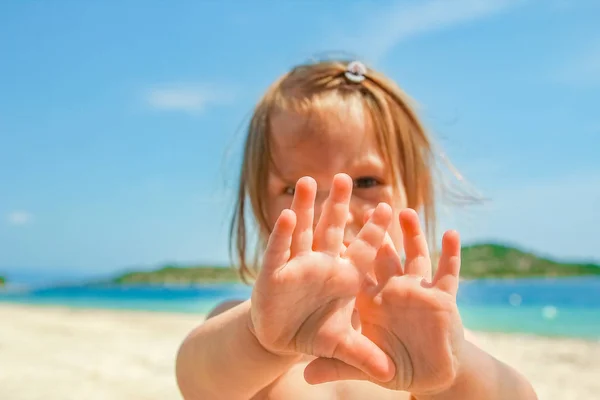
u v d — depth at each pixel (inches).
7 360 73.9
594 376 64.7
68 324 122.1
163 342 91.7
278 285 17.0
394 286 18.0
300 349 17.7
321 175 26.6
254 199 29.0
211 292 455.5
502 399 19.8
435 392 18.3
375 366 17.2
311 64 30.2
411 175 29.5
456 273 17.9
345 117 27.1
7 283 703.7
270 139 28.1
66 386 58.9
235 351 20.2
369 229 18.0
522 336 107.3
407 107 29.7
